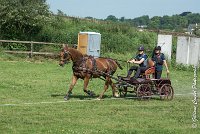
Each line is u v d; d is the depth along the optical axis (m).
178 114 15.21
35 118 13.52
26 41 35.97
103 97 18.48
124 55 38.38
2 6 37.06
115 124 13.08
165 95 18.47
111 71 18.19
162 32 46.25
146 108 16.19
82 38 34.38
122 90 18.77
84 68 17.48
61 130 11.93
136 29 46.88
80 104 16.36
